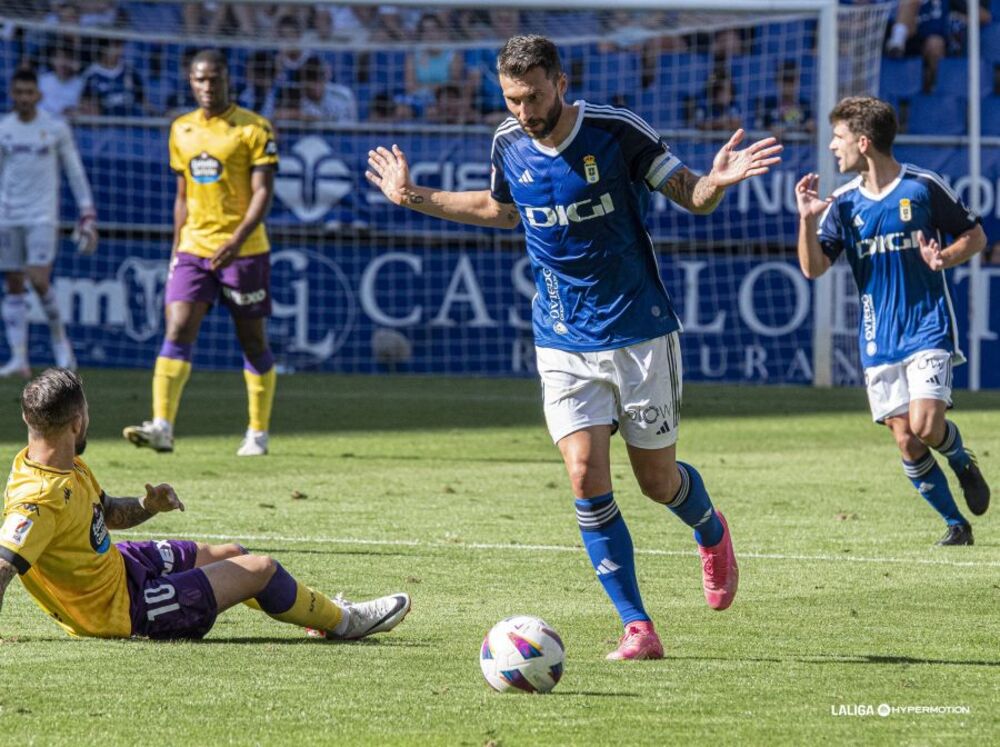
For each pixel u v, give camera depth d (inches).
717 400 1988.2
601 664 622.2
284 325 2288.4
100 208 2271.2
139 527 978.7
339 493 1163.9
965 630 700.0
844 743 497.7
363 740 496.4
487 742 492.4
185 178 1363.2
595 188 658.8
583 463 660.1
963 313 2279.8
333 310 2294.5
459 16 2425.0
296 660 619.8
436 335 2304.4
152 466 1309.1
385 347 2299.5
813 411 1856.5
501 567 866.8
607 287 668.7
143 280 2281.0
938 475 971.3
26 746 485.7
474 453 1441.9
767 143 642.8
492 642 566.9
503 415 1793.8
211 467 1310.3
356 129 2288.4
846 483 1254.9
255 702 546.0
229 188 1357.0
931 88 2406.5
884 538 990.4
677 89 2413.9
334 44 2346.2
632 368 670.5
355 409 1839.3
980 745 497.4
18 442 1441.9
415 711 535.8
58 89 2363.4
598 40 2396.7
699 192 653.9
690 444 1529.3
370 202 2285.9
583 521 659.4
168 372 1341.0
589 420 668.1
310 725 514.3
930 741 501.0
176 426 1644.9
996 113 2411.4
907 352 971.9
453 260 2297.0
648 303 673.6
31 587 633.6
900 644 666.8
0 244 2078.0
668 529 1013.2
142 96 2372.0
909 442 975.0
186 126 1363.2
